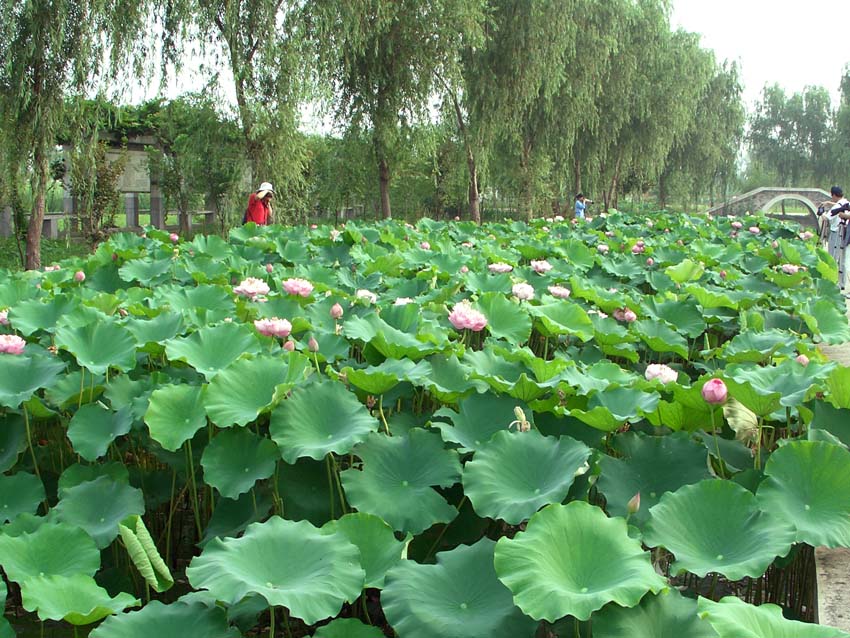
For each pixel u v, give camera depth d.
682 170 39.41
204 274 5.43
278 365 2.79
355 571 1.95
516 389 2.83
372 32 16.55
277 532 2.04
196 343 3.25
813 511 2.22
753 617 1.65
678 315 4.84
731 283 6.09
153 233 8.37
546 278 5.73
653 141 30.98
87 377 3.20
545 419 2.86
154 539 3.02
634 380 3.18
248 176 15.79
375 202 26.64
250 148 15.13
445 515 2.37
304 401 2.62
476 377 2.91
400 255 6.38
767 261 7.27
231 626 1.94
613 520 1.94
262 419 2.77
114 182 16.11
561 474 2.30
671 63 30.08
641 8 28.05
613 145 31.33
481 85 20.69
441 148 24.81
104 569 2.63
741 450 2.87
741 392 2.65
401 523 2.34
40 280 5.50
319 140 21.53
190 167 15.88
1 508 2.54
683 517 2.14
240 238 8.41
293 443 2.49
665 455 2.59
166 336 3.58
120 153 18.73
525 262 7.67
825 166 63.19
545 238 9.55
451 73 18.14
